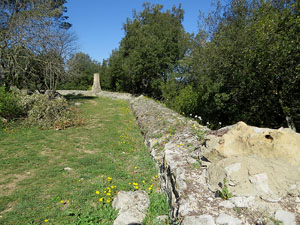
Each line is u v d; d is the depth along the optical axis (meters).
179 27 24.66
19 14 13.75
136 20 30.67
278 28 7.35
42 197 4.03
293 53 6.79
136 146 7.41
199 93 13.64
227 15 11.59
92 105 18.52
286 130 3.22
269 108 8.60
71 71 17.89
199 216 2.53
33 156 6.17
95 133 9.12
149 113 10.40
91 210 3.59
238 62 9.28
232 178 2.89
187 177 3.41
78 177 4.87
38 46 13.88
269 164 2.90
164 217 3.29
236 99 9.98
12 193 4.14
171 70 21.81
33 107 10.16
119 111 15.57
